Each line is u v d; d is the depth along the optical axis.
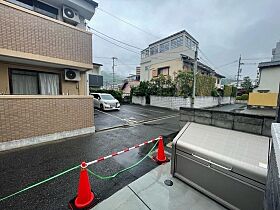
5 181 2.87
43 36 4.84
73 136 5.61
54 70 6.16
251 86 27.83
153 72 20.70
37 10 5.79
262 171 1.85
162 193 2.54
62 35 5.32
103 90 18.09
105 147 4.66
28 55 4.54
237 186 2.06
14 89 5.23
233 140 2.50
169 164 3.53
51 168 3.37
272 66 10.20
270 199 0.94
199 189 2.52
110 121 8.42
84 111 5.91
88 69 6.54
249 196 1.96
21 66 5.30
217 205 2.27
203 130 3.03
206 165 2.39
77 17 6.48
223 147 2.41
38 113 4.68
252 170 1.91
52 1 5.90
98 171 3.26
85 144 4.88
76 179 2.96
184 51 17.30
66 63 5.47
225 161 2.16
